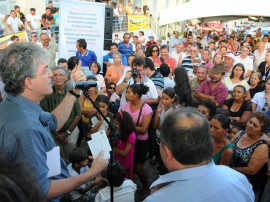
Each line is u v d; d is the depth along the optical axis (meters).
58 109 1.93
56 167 1.55
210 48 10.30
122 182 2.69
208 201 1.23
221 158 2.71
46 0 14.75
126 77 4.46
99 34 6.73
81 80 2.06
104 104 4.07
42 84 1.46
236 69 5.17
